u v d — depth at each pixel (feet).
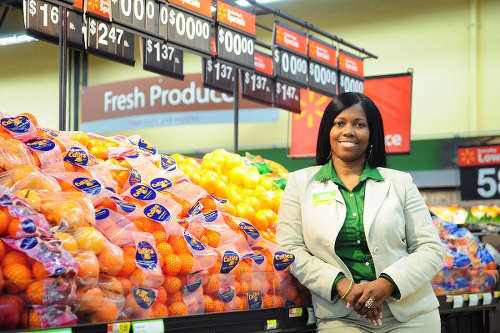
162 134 40.47
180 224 6.82
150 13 12.46
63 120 9.95
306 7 36.88
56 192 5.74
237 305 6.93
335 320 7.47
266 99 19.94
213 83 17.92
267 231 8.48
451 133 30.37
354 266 7.52
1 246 4.82
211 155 9.57
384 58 34.60
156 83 38.78
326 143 8.13
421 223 7.73
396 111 26.32
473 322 12.25
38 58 43.52
